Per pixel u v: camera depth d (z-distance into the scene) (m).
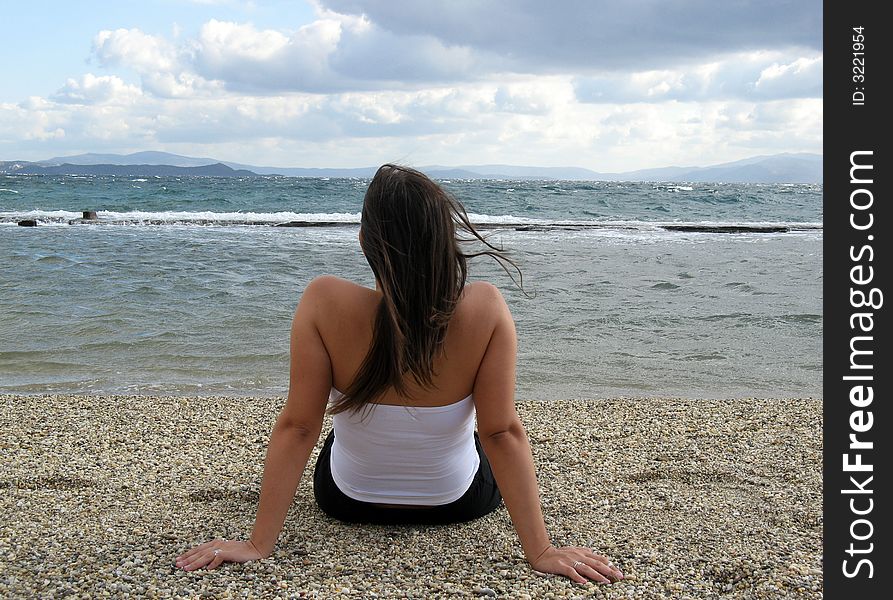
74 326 8.69
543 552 2.80
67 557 2.81
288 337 8.30
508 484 2.81
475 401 2.78
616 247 19.20
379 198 2.57
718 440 4.77
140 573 2.66
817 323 9.35
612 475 4.07
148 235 20.62
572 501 3.63
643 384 6.62
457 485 3.05
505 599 2.54
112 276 12.58
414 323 2.59
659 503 3.61
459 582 2.66
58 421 5.05
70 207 35.56
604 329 8.97
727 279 13.27
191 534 3.08
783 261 16.23
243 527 3.17
